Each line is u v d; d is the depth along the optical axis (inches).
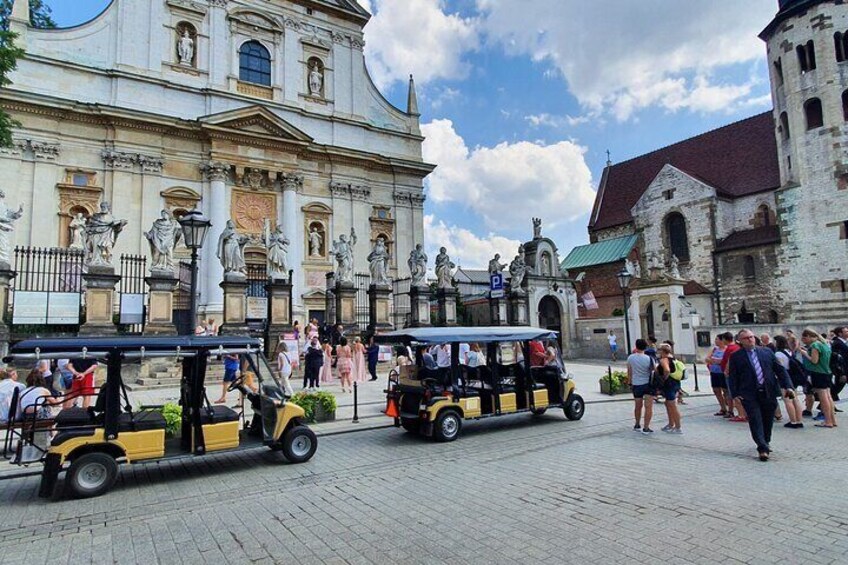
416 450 406.0
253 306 1162.6
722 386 521.7
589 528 236.8
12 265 1008.2
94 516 270.2
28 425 338.6
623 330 1299.2
